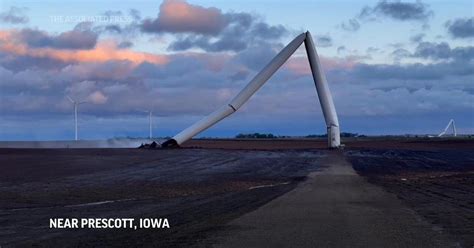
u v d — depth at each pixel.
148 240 15.32
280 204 24.27
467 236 15.39
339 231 16.34
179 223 18.95
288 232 16.16
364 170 55.69
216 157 74.19
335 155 79.06
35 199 31.03
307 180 42.62
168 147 94.81
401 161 69.12
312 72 95.94
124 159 68.88
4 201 29.98
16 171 52.38
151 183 42.38
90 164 61.66
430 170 56.09
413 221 18.48
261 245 14.04
